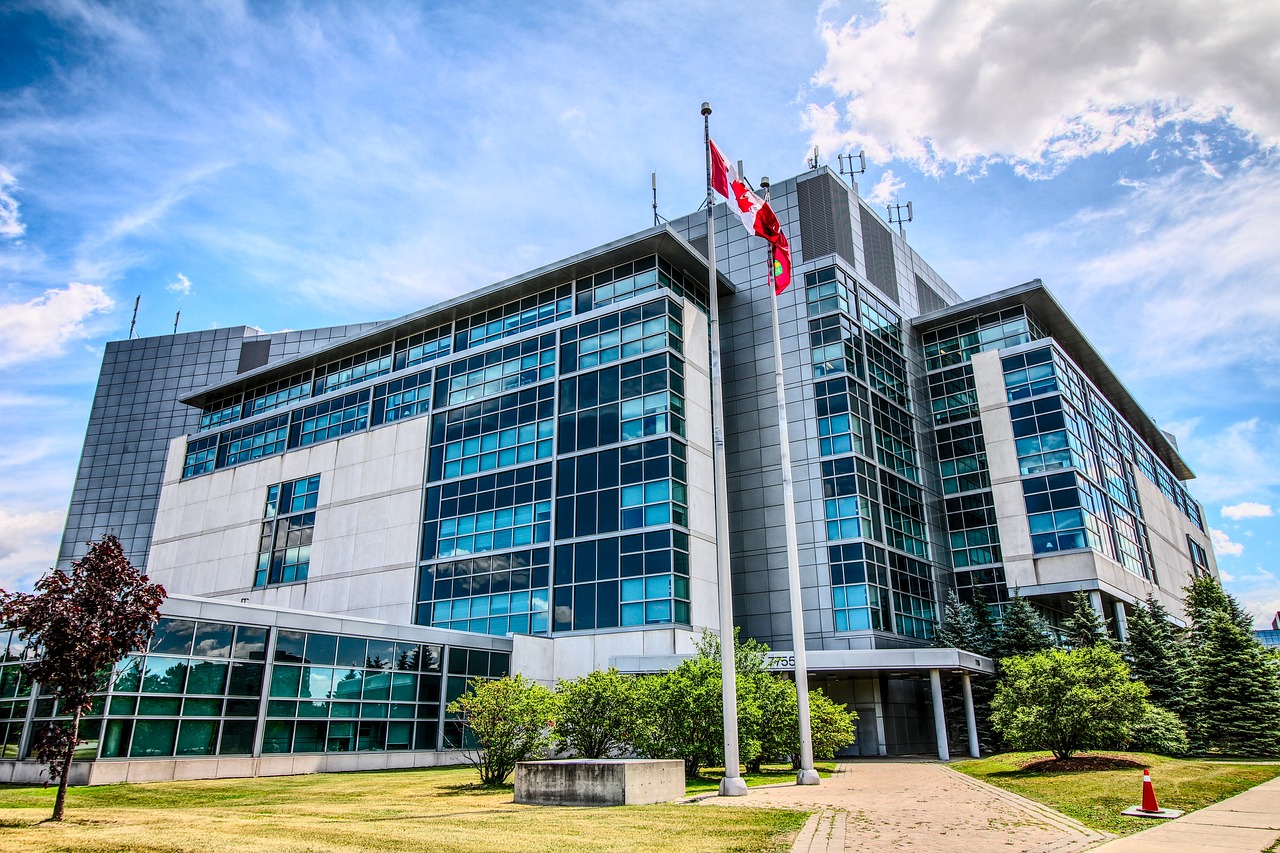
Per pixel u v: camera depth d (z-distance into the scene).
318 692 30.78
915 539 49.38
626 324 44.44
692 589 39.53
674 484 40.25
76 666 15.16
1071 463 47.03
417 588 46.44
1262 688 36.16
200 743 26.72
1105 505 50.72
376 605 47.56
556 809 16.42
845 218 54.03
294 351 99.50
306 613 30.88
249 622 28.89
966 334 55.50
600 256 46.22
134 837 12.12
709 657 27.45
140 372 104.75
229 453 60.22
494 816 15.12
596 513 41.62
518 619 42.16
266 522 55.12
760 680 27.12
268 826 13.70
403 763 33.25
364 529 50.03
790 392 48.94
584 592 40.59
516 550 43.44
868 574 43.56
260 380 61.66
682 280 48.28
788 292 51.12
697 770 25.00
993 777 23.55
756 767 28.16
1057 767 24.23
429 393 51.12
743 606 46.44
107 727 24.45
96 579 15.86
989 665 39.28
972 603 49.34
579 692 24.02
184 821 14.45
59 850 10.95
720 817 14.59
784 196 54.81
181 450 63.47
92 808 17.03
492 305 51.38
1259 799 17.47
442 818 14.84
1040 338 54.97
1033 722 24.56
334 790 21.98
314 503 53.16
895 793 19.48
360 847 11.36
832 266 50.03
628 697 23.84
